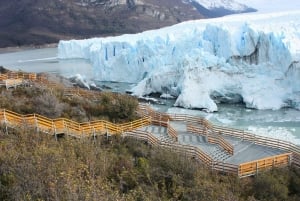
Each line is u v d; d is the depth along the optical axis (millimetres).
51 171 9445
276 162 17469
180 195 11938
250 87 40875
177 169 13852
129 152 16828
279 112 37906
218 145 19969
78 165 10930
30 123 17328
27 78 31219
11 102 21672
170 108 40500
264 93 40156
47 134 16625
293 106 39250
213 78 42500
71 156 11586
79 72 71312
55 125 17750
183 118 25562
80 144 14359
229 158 18484
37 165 9641
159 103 42906
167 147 17875
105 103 24250
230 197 11938
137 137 19266
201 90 41188
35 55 130000
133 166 14086
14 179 9203
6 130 15805
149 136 19062
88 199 8023
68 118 20516
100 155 13797
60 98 24453
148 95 46938
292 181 16016
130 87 51875
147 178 12844
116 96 26281
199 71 42250
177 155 15102
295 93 38969
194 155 17688
